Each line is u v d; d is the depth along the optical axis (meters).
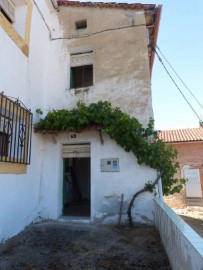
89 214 7.61
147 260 4.12
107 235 5.59
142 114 7.13
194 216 10.82
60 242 5.09
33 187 6.66
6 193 5.18
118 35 7.98
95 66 7.94
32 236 5.43
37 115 7.17
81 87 7.87
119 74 7.62
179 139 16.06
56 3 8.70
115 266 3.93
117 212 6.66
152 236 5.41
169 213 4.16
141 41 7.71
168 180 6.90
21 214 5.87
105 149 7.10
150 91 7.23
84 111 6.62
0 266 3.94
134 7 8.02
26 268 3.89
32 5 7.21
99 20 8.35
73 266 3.96
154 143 6.62
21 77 6.26
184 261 2.72
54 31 8.71
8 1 6.58
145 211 6.49
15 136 5.52
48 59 8.41
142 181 6.68
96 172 7.03
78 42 8.33
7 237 5.16
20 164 5.88
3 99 5.25
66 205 9.16
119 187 6.80
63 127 6.66
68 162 10.10
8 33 5.67
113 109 7.09
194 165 15.62
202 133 16.95
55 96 7.98
